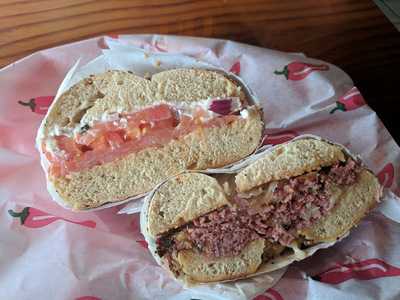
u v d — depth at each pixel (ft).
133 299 0.59
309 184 0.60
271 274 0.61
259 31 0.80
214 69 0.65
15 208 0.64
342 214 0.62
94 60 0.65
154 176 0.64
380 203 0.64
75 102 0.62
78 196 0.63
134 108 0.62
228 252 0.60
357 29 0.83
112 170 0.63
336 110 0.75
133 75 0.63
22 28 0.75
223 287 0.60
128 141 0.62
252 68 0.76
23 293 0.57
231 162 0.65
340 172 0.61
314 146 0.60
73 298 0.57
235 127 0.64
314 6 0.82
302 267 0.63
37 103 0.71
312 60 0.78
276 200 0.60
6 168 0.67
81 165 0.62
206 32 0.79
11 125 0.70
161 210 0.59
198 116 0.63
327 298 0.59
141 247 0.63
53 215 0.64
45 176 0.67
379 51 0.82
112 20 0.77
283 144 0.60
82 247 0.61
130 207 0.65
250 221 0.59
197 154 0.64
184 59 0.65
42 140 0.62
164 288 0.60
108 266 0.60
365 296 0.59
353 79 0.80
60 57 0.72
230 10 0.80
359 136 0.74
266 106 0.75
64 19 0.76
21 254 0.60
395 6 0.89
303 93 0.76
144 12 0.78
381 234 0.65
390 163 0.71
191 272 0.59
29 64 0.72
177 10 0.79
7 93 0.70
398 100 0.81
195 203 0.59
